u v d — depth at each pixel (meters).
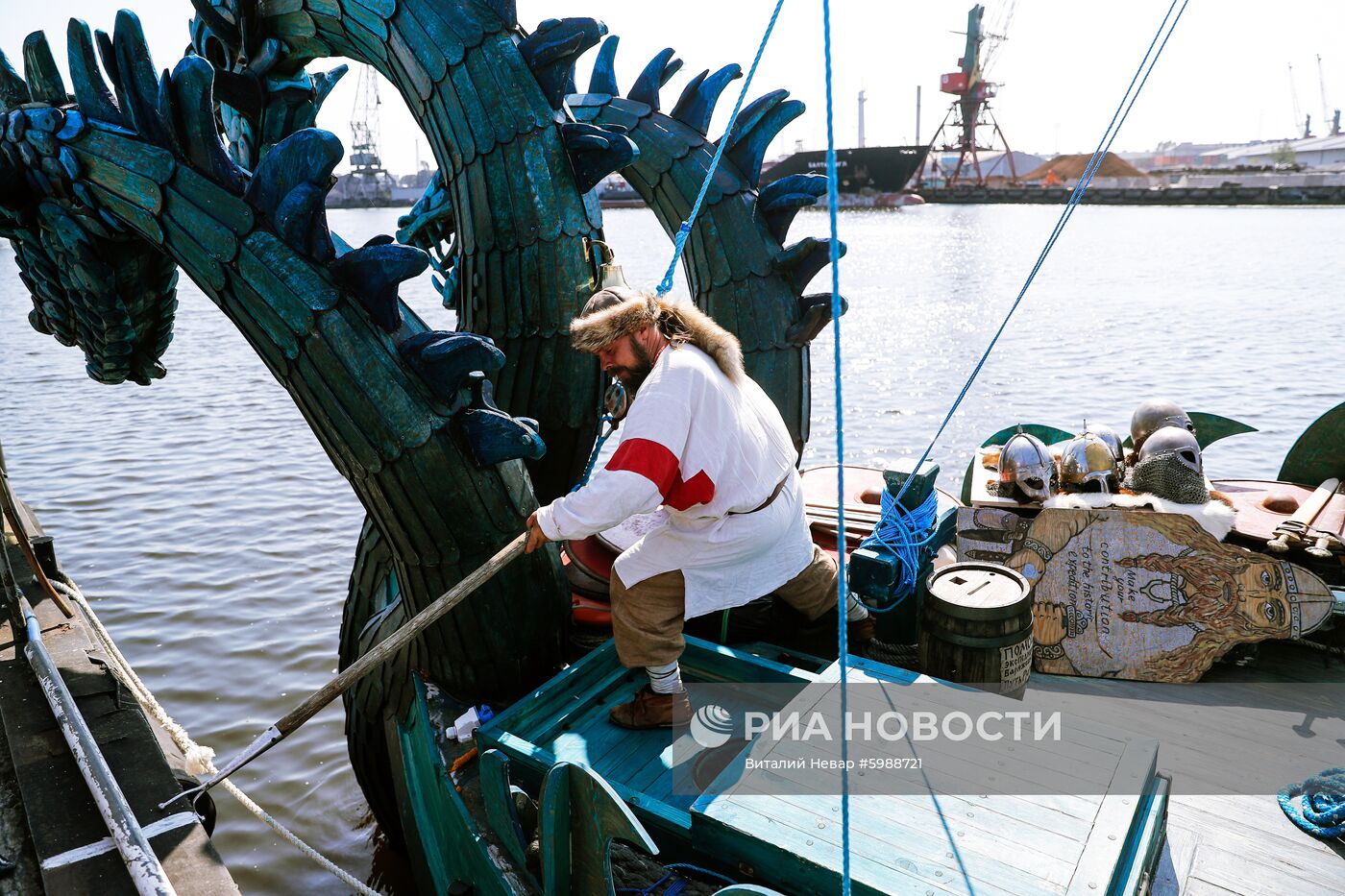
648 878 2.77
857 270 44.00
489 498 3.64
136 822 3.40
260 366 21.94
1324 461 5.00
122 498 11.92
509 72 4.05
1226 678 3.89
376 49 4.32
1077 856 2.38
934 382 18.05
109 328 4.29
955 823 2.51
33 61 3.91
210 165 3.60
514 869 2.95
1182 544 3.90
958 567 3.64
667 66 5.13
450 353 3.50
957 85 123.44
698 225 4.82
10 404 17.83
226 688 7.14
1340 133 143.25
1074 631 3.97
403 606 3.99
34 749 4.07
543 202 4.08
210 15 4.85
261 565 9.60
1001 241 61.75
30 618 4.69
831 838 2.47
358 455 3.54
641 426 2.86
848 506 4.66
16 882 3.45
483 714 3.69
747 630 4.08
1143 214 90.69
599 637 4.29
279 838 5.35
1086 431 4.63
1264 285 32.06
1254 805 3.12
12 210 4.01
